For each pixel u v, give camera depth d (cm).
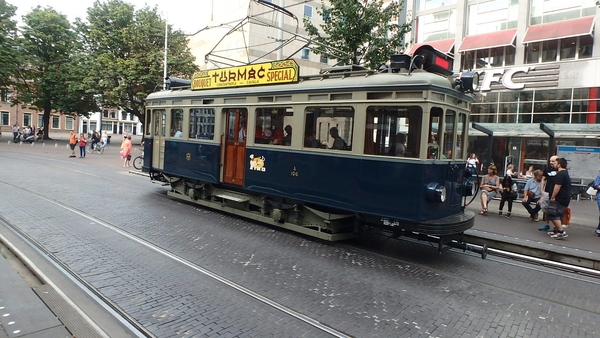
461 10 2352
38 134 4059
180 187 1126
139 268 566
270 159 837
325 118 743
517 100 2189
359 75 718
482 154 2234
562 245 808
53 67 3962
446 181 676
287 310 458
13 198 999
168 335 387
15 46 3819
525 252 795
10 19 3869
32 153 2553
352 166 697
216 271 574
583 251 765
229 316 434
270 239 776
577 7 2012
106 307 441
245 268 596
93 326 394
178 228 809
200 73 1044
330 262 653
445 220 659
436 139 649
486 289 573
